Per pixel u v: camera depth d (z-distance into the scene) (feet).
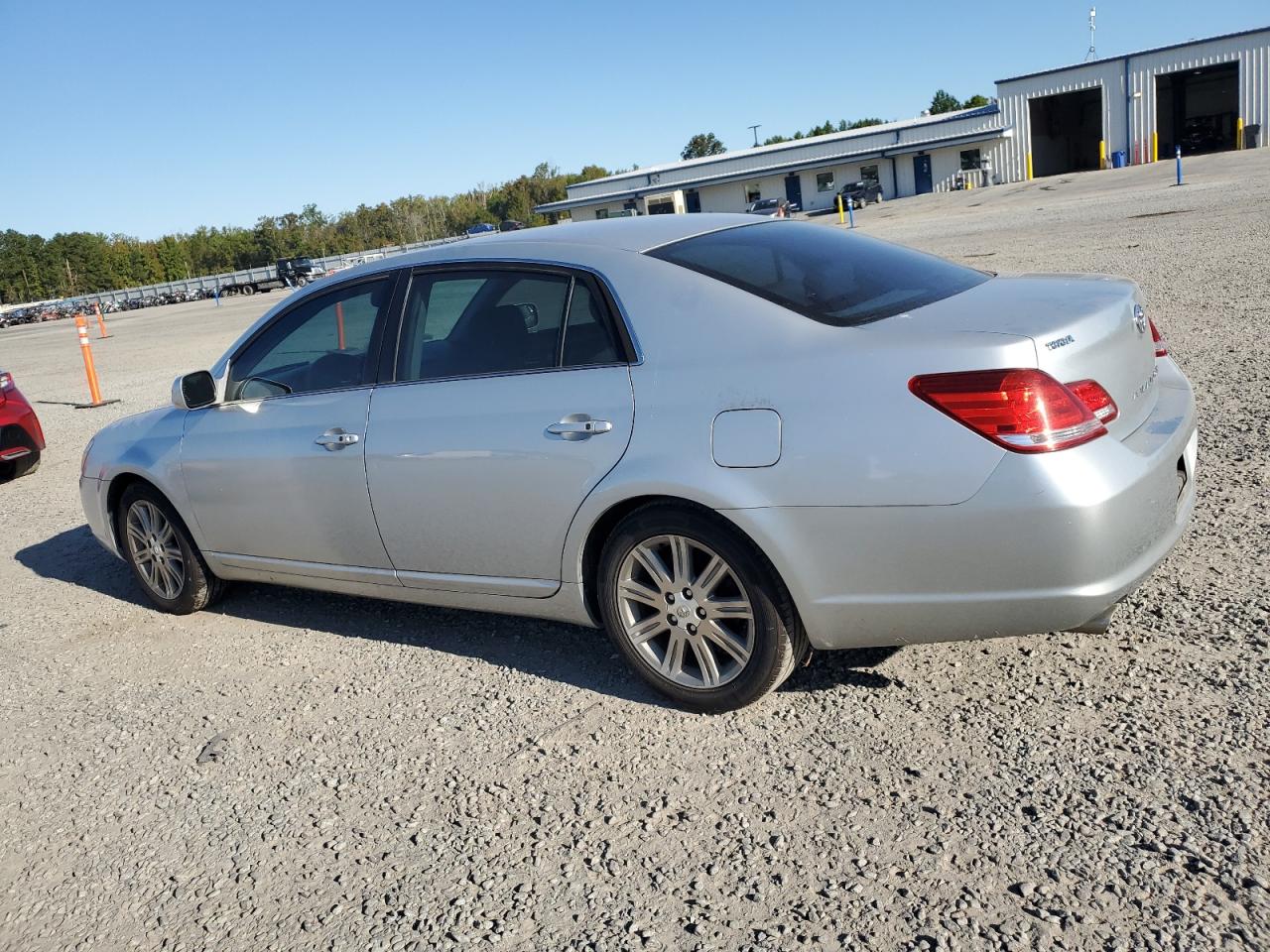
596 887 8.34
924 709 10.28
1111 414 9.14
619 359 10.75
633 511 10.75
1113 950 6.83
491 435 11.45
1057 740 9.37
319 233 430.61
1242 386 20.47
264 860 9.41
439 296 12.48
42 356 88.02
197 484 14.85
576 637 13.39
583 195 230.07
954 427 8.81
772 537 9.65
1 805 11.10
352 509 13.03
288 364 14.01
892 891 7.74
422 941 7.97
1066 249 48.65
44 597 18.07
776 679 10.36
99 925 8.80
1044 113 180.96
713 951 7.39
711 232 11.85
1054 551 8.68
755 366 9.86
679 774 9.79
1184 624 11.15
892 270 11.34
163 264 465.88
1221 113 183.83
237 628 15.43
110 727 12.62
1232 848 7.63
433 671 12.94
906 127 188.96
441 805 9.87
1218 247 40.60
